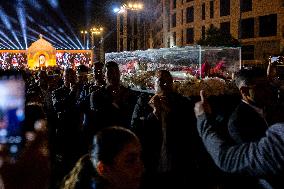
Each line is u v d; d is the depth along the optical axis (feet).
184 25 163.94
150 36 229.86
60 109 18.66
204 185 14.34
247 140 8.34
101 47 142.31
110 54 31.89
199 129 7.09
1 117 2.48
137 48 241.14
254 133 8.37
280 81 13.28
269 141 5.64
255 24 128.77
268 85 8.61
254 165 5.80
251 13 130.00
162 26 193.57
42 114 2.97
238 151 6.17
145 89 21.16
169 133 13.67
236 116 8.64
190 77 20.62
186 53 23.07
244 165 5.97
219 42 108.06
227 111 17.29
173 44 175.01
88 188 5.62
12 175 2.42
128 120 15.44
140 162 5.67
